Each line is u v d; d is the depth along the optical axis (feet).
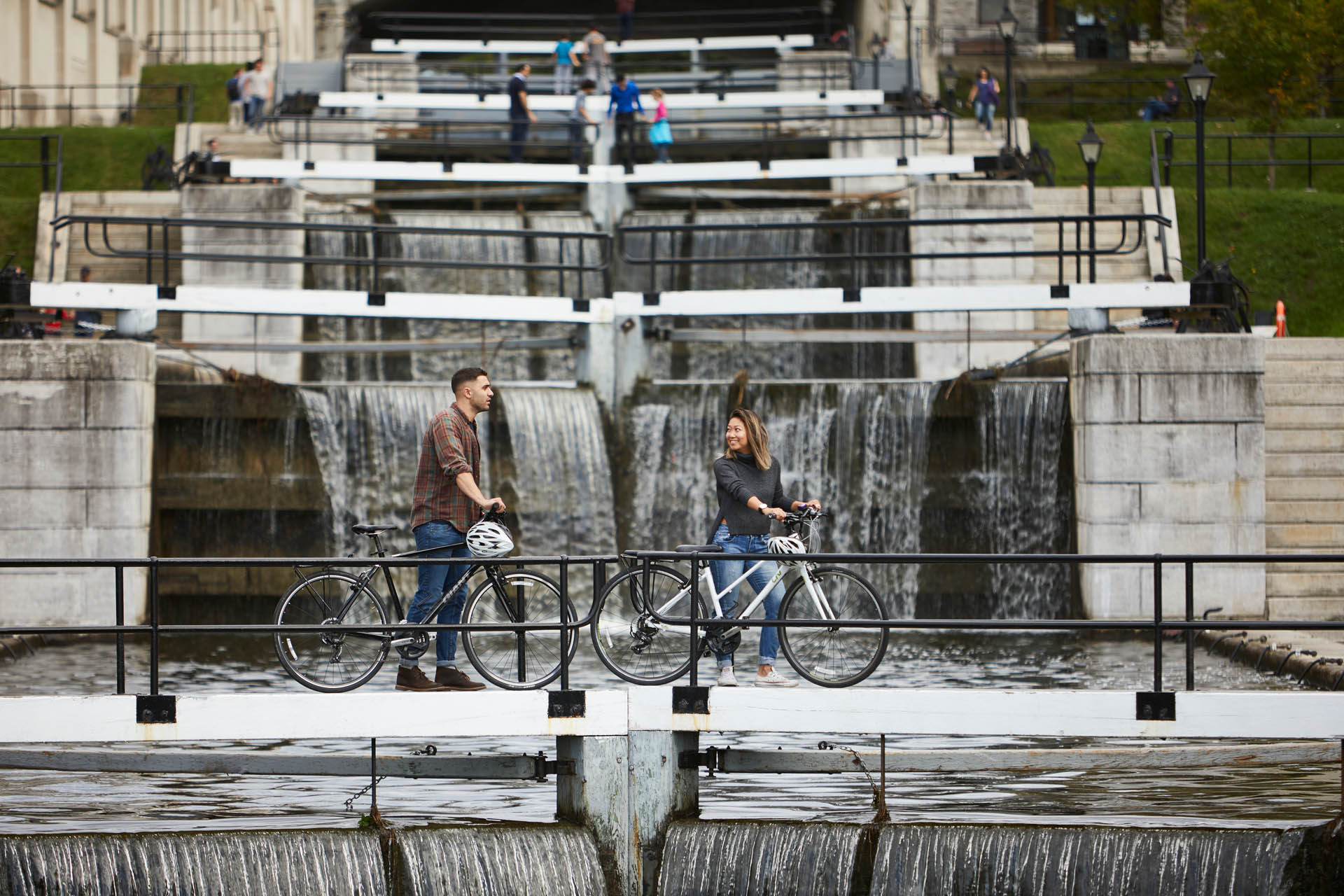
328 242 309.01
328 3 599.57
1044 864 114.42
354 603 124.26
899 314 310.86
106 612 225.76
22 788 134.92
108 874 110.22
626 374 253.65
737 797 132.16
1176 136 391.45
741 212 327.47
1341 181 390.63
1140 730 114.32
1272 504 238.68
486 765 121.19
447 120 370.53
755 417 131.44
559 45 414.82
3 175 376.48
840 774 141.59
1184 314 252.42
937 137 363.56
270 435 242.17
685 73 485.15
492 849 114.83
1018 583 241.76
